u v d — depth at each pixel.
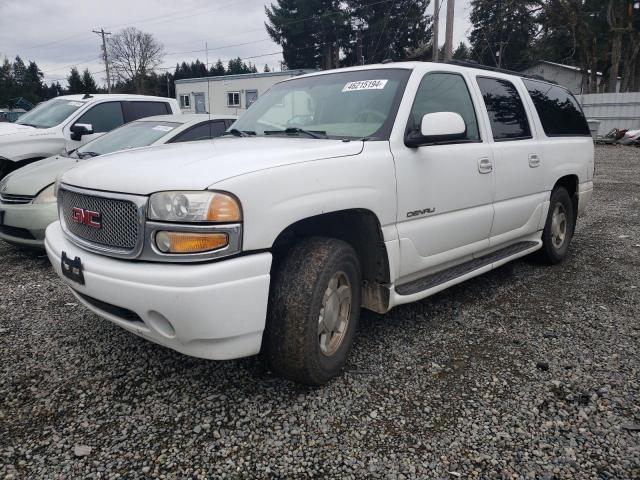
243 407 2.63
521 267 5.17
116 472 2.16
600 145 23.89
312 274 2.57
